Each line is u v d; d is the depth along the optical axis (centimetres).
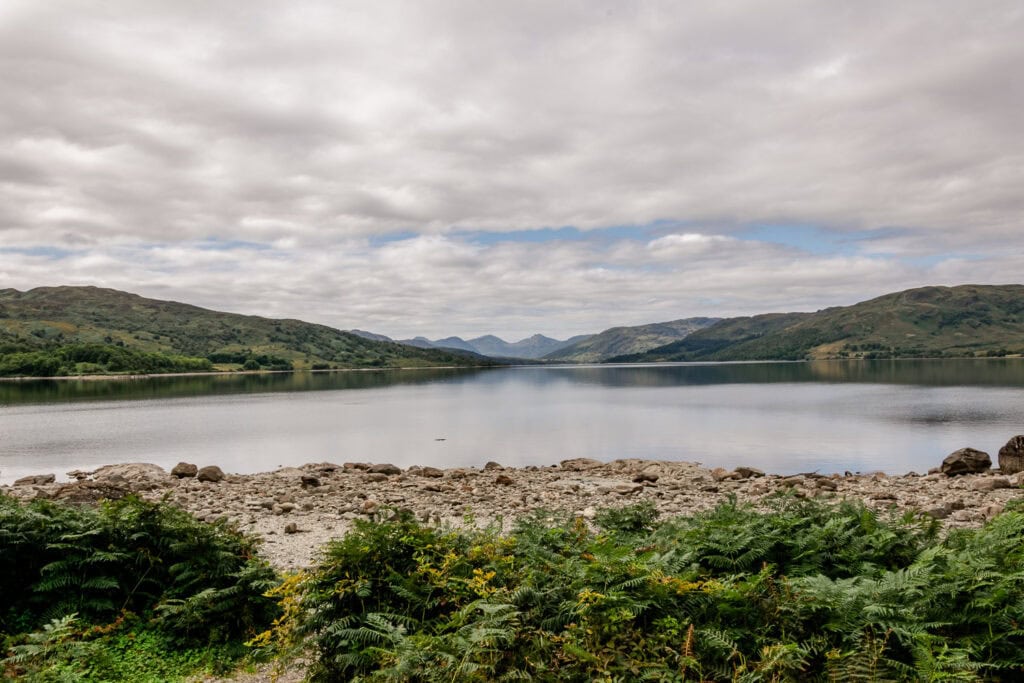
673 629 602
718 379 17912
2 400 10444
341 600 707
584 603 632
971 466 2444
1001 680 559
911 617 600
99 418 7381
